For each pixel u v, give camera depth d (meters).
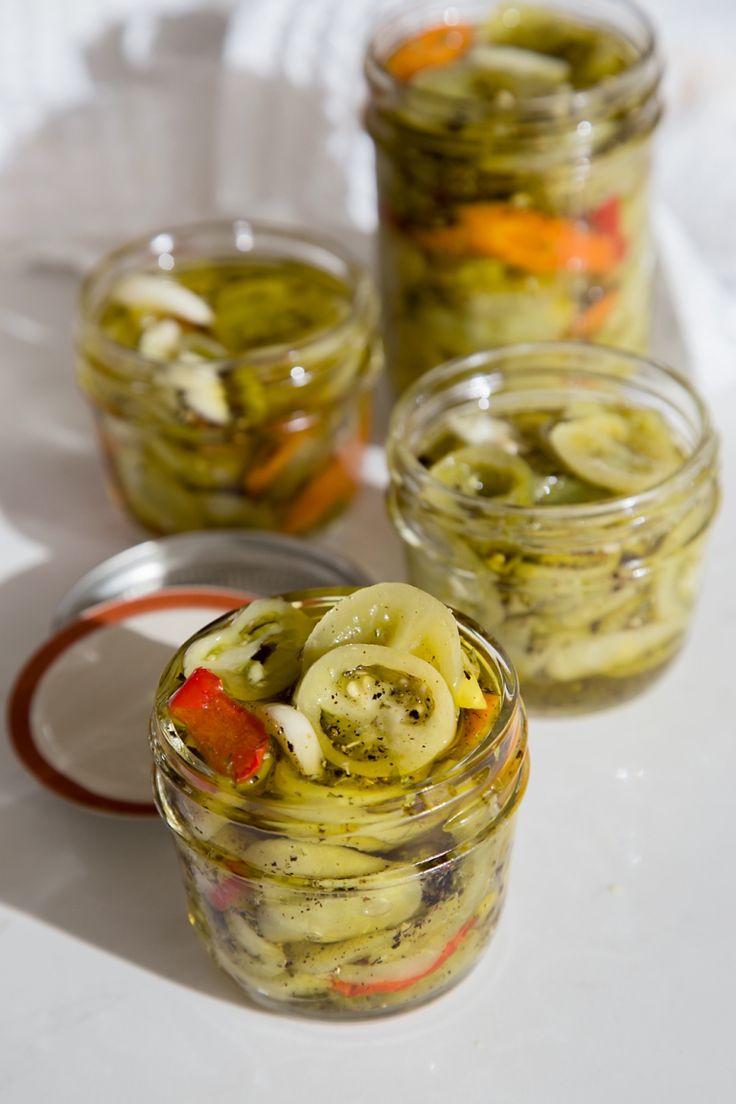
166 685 0.48
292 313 0.61
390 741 0.47
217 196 0.73
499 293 0.60
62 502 0.64
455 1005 0.50
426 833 0.46
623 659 0.54
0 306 0.72
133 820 0.54
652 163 0.61
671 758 0.55
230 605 0.57
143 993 0.50
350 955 0.47
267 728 0.47
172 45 0.75
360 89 0.70
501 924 0.51
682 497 0.53
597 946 0.51
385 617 0.48
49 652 0.57
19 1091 0.49
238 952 0.48
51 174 0.74
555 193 0.58
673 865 0.52
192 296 0.61
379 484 0.64
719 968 0.50
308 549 0.59
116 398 0.59
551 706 0.55
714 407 0.65
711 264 0.73
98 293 0.62
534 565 0.52
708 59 0.76
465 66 0.62
